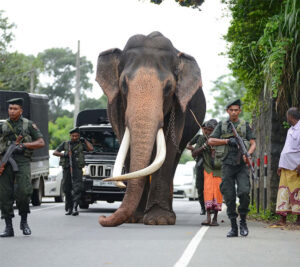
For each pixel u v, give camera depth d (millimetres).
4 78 64062
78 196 18703
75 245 10891
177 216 19078
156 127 13742
